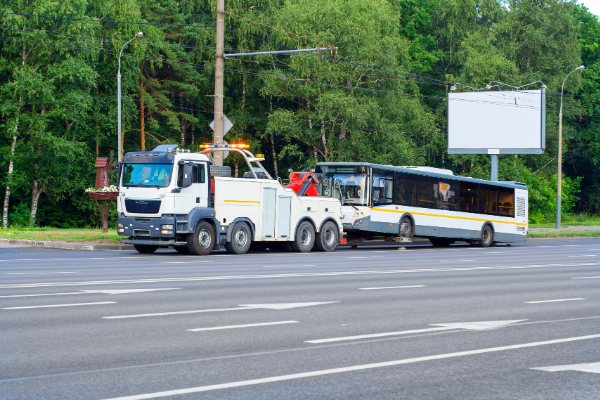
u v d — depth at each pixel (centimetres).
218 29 2705
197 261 1909
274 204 2389
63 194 4712
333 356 666
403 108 5472
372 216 2723
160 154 2147
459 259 2248
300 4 5169
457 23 6894
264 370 602
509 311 1016
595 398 526
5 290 1135
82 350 675
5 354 653
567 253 2719
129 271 1534
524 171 6425
